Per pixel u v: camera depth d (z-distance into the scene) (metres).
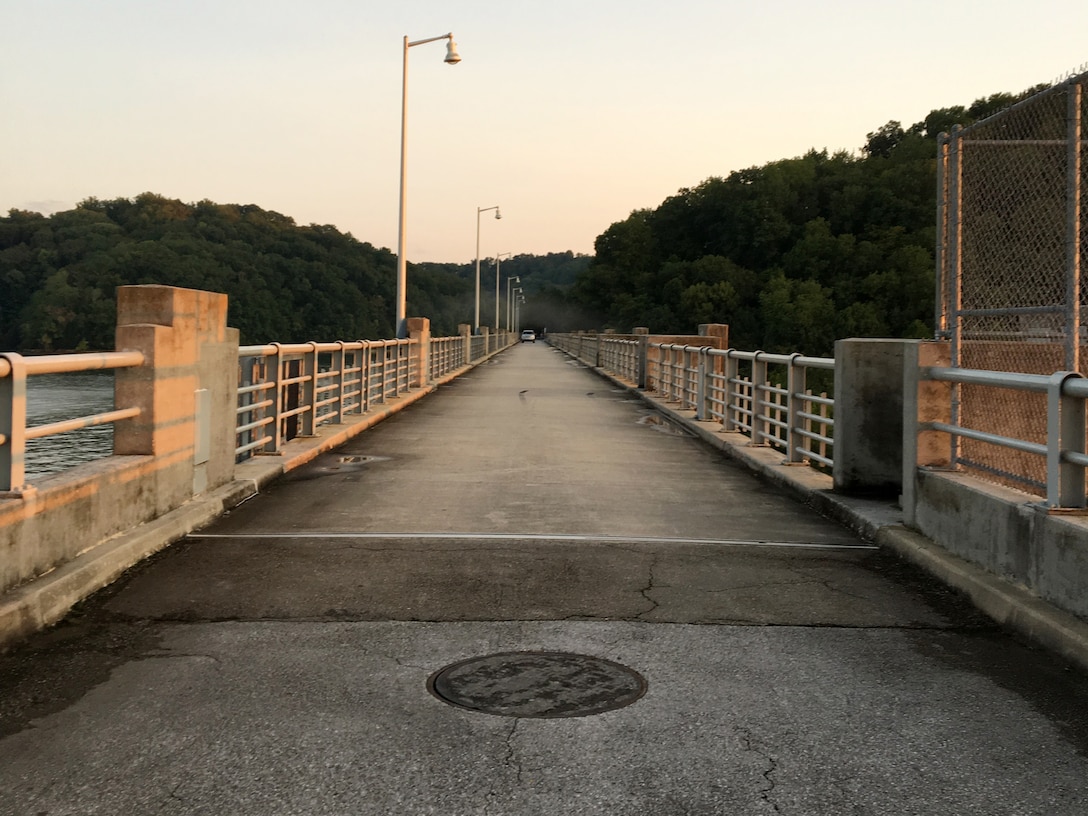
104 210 147.00
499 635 5.07
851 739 3.74
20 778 3.34
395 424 17.11
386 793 3.24
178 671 4.47
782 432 20.94
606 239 164.50
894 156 131.38
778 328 102.69
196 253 124.19
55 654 4.70
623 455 12.94
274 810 3.12
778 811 3.13
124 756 3.53
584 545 7.23
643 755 3.57
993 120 6.47
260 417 11.75
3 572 5.00
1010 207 6.39
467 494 9.54
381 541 7.28
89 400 26.34
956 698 4.21
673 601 5.75
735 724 3.88
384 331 158.25
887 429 8.77
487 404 21.95
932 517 6.78
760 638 5.05
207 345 8.44
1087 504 5.22
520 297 188.00
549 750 3.60
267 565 6.49
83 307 79.12
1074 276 5.36
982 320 6.79
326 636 5.02
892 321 98.50
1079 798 3.25
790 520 8.41
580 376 36.53
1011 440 5.80
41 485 5.66
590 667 4.57
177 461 7.74
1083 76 5.24
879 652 4.84
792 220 134.00
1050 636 4.83
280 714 3.95
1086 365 5.96
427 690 4.24
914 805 3.19
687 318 119.38
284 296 140.12
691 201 153.50
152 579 6.09
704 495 9.71
